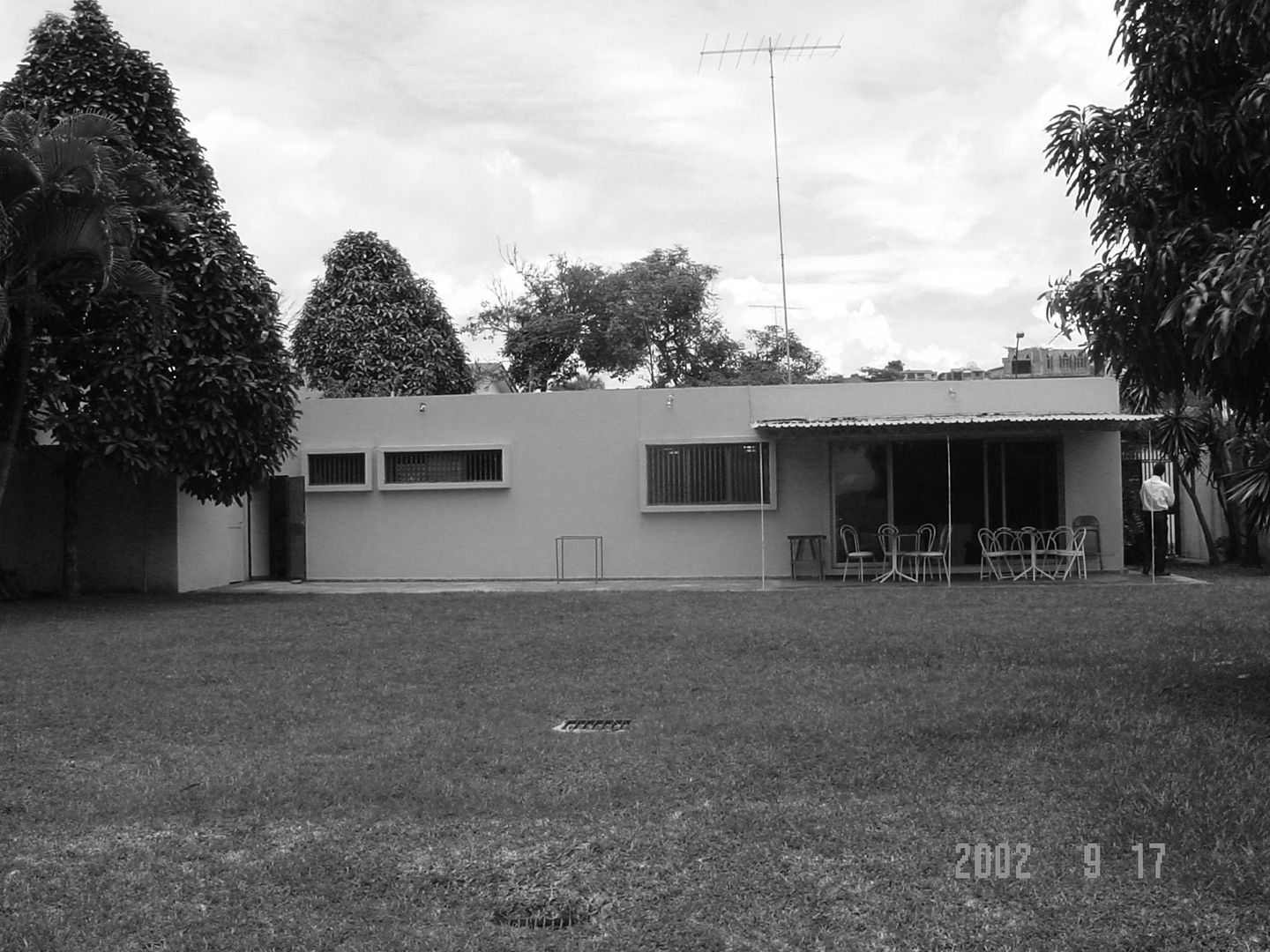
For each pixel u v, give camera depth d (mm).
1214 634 12359
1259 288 6836
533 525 22469
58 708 9484
